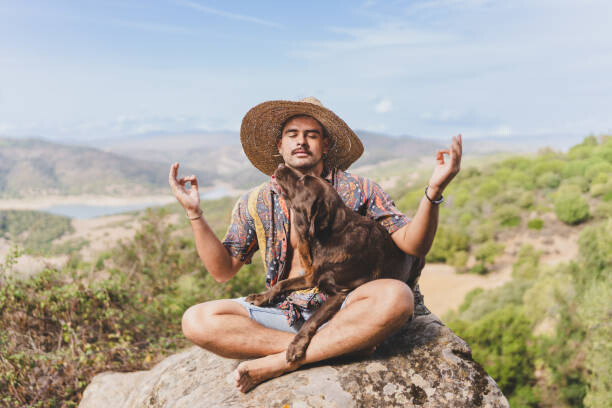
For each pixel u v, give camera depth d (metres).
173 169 2.65
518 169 74.56
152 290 7.24
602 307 16.91
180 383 3.06
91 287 5.68
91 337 5.43
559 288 23.89
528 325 24.44
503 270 52.47
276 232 2.79
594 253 22.06
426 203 2.35
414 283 2.92
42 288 5.48
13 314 5.13
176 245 8.44
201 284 7.87
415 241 2.48
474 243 58.28
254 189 2.93
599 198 56.88
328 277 2.51
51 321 5.39
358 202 2.72
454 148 2.17
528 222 57.81
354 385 2.42
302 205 2.43
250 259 2.98
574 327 21.77
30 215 119.56
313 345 2.47
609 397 15.94
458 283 52.00
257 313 2.66
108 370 4.86
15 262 5.28
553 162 68.62
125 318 5.88
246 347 2.58
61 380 4.71
